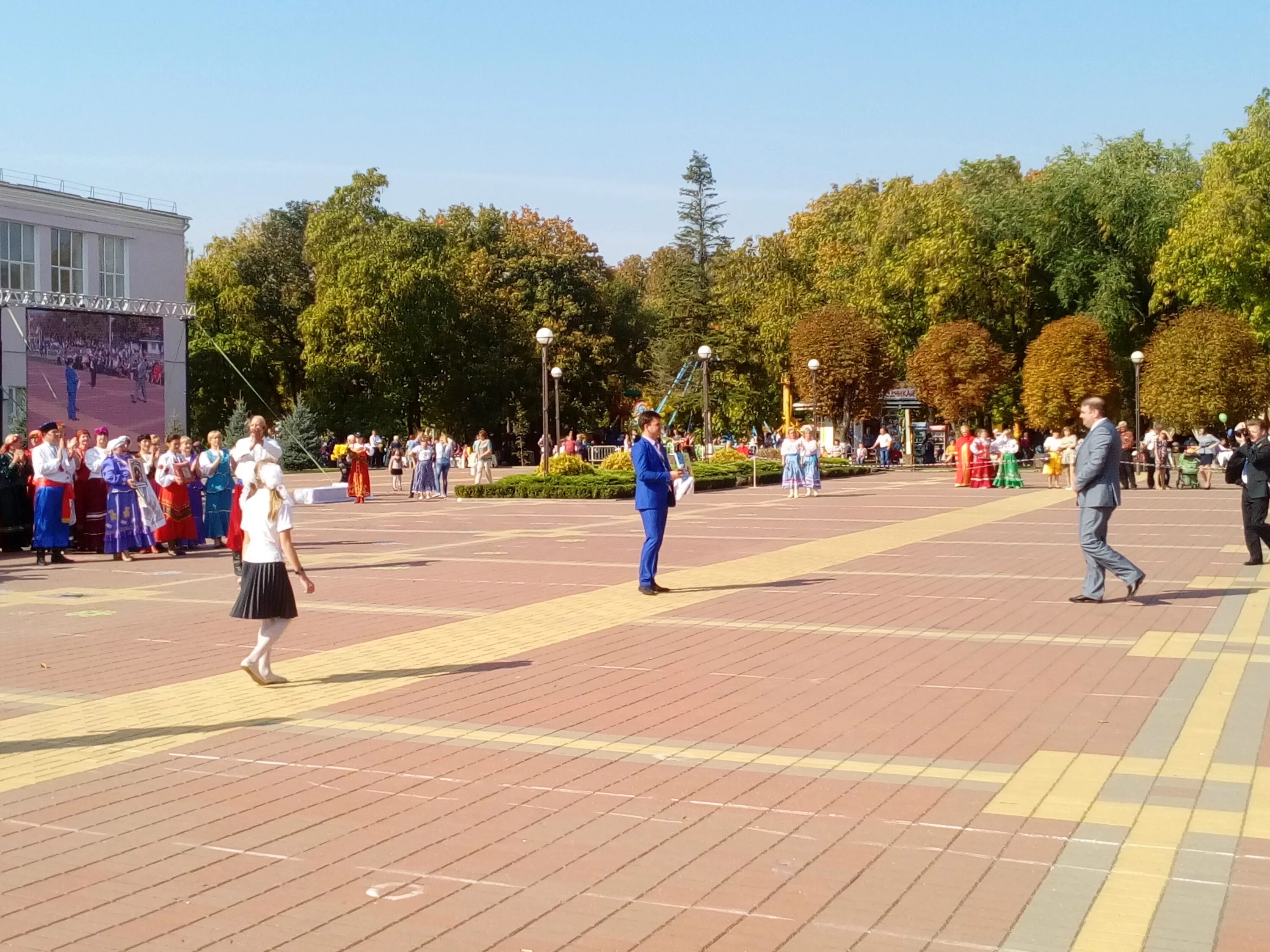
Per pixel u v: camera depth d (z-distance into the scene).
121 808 6.20
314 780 6.64
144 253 62.09
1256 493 15.89
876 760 6.85
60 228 57.75
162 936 4.64
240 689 9.06
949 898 4.88
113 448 19.23
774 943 4.48
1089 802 6.05
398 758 7.06
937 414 65.12
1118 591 13.62
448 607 13.12
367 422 67.88
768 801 6.14
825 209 72.25
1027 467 56.78
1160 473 37.28
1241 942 4.43
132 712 8.38
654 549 13.84
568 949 4.46
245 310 71.75
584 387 76.69
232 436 58.59
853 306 60.34
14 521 20.23
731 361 71.69
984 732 7.44
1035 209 56.91
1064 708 8.05
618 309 83.31
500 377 72.00
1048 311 58.88
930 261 56.12
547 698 8.56
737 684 8.93
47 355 52.28
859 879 5.09
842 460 49.62
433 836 5.70
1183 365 47.12
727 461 46.12
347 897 4.98
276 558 9.09
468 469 61.72
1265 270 48.06
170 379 58.59
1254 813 5.84
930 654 9.98
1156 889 4.93
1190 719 7.69
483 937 4.58
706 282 80.50
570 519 27.22
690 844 5.55
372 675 9.48
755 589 14.16
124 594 14.93
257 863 5.39
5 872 5.33
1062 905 4.78
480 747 7.26
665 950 4.44
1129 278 54.91
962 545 19.16
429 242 68.94
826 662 9.72
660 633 11.22
